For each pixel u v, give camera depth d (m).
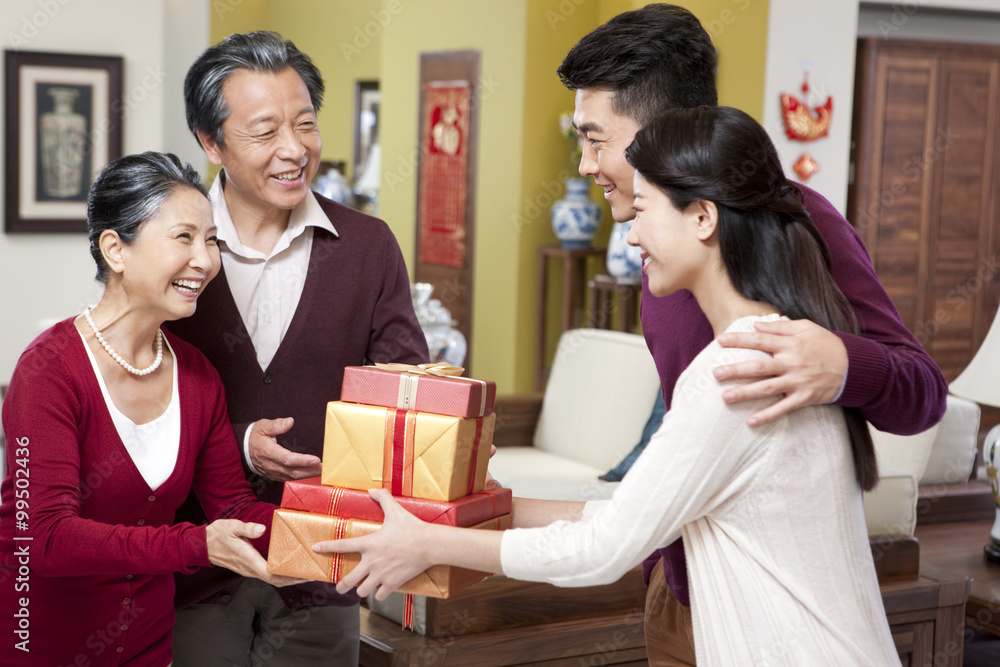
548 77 5.89
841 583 1.30
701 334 1.58
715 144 1.31
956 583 2.57
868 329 1.46
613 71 1.58
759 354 1.29
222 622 1.93
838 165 4.95
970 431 3.30
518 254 5.96
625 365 4.05
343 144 8.92
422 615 2.33
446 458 1.40
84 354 1.52
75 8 5.03
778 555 1.29
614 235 5.44
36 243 5.09
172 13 5.75
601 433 4.02
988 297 6.32
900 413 1.35
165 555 1.46
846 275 1.50
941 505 3.20
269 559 1.44
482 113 6.16
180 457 1.61
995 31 6.08
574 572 1.33
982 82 6.01
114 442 1.54
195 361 1.69
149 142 5.26
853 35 4.86
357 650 2.04
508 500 1.56
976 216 6.18
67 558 1.45
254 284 1.92
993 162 6.14
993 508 3.28
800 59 4.79
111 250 1.53
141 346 1.59
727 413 1.27
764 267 1.33
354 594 1.96
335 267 1.95
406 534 1.37
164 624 1.66
